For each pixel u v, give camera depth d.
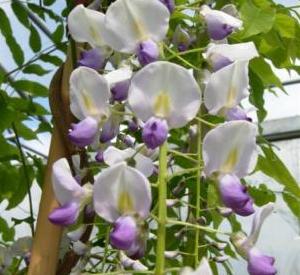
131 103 0.18
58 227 0.21
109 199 0.17
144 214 0.17
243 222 0.67
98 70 0.21
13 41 0.35
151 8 0.19
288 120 0.78
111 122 0.19
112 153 0.21
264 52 0.27
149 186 0.17
